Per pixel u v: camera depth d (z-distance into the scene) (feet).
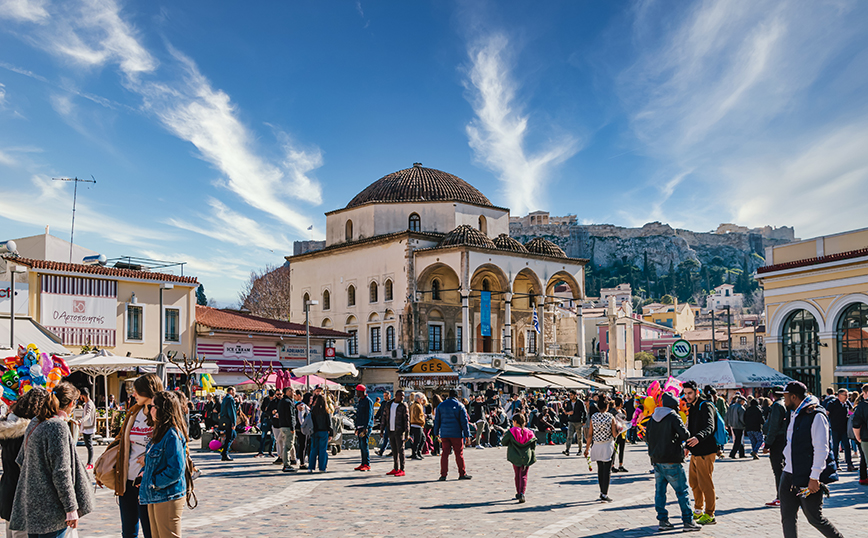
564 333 286.46
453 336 201.05
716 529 39.01
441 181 214.90
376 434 91.20
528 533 37.88
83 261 153.38
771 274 151.94
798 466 31.60
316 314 217.77
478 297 206.90
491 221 213.87
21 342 105.40
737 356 382.01
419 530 38.73
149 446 27.07
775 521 41.37
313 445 66.39
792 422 32.27
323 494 52.26
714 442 40.83
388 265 197.88
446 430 61.11
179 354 149.38
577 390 180.04
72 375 72.64
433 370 168.55
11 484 27.63
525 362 193.67
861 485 58.18
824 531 31.48
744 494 52.95
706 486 40.57
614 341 261.65
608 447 49.21
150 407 29.66
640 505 47.57
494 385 169.78
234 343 160.86
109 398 129.18
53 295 129.29
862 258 134.41
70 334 131.03
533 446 49.26
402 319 192.44
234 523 40.81
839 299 139.44
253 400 116.78
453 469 70.18
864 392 65.00
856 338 137.59
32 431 25.23
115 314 138.31
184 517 42.80
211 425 92.63
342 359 198.18
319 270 218.38
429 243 197.26
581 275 211.82
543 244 208.23
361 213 209.56
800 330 149.18
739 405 83.51
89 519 42.01
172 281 147.74
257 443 86.28
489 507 46.50
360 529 39.04
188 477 28.68
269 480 60.08
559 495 52.26
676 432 38.70
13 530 25.76
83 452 84.23
